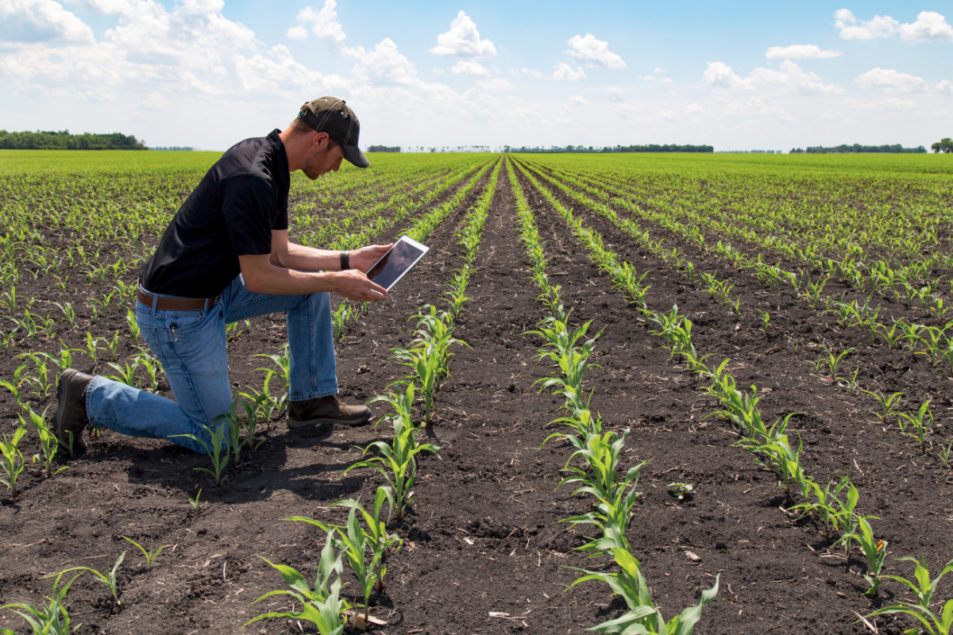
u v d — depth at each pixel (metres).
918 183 27.84
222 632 2.14
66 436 3.42
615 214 14.90
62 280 8.11
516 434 3.82
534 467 3.41
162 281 3.08
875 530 2.78
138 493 3.06
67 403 3.35
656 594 2.36
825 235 11.96
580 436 3.71
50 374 4.70
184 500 3.01
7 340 5.37
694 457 3.50
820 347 5.44
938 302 6.10
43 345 5.44
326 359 3.81
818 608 2.29
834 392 4.47
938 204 18.61
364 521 2.80
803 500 3.03
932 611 2.26
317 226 13.49
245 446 3.61
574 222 13.24
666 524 2.84
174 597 2.31
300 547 2.62
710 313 6.60
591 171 41.59
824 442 3.68
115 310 6.64
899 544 2.68
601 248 9.65
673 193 22.97
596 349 5.50
